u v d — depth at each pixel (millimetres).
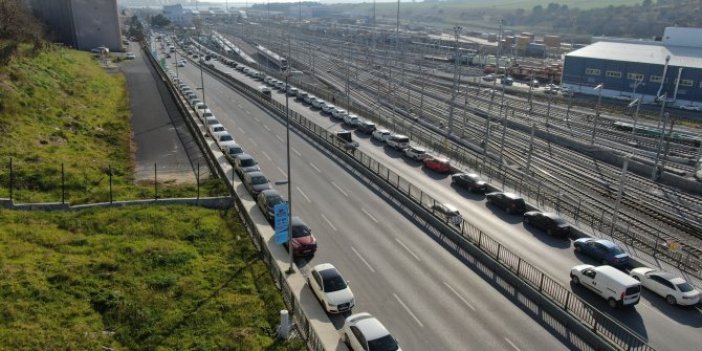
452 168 50562
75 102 62312
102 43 138625
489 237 32625
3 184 36625
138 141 55000
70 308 23594
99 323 22953
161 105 73188
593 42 136000
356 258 31766
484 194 44594
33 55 71938
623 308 27141
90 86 74062
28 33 83062
